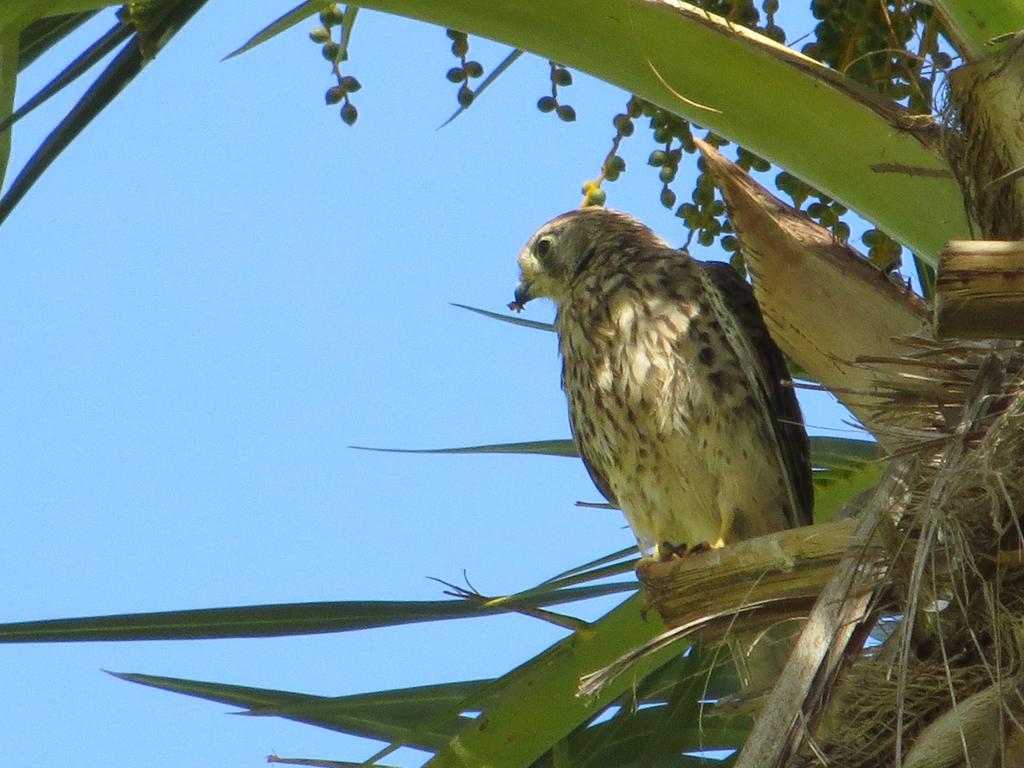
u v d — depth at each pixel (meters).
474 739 7.83
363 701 8.04
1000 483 5.96
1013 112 6.45
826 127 7.07
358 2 7.49
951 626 6.19
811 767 6.14
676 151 8.68
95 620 7.61
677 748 8.34
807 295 7.85
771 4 8.33
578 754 8.26
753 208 7.98
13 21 7.24
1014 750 5.65
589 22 7.23
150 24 7.59
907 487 6.37
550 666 7.83
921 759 5.70
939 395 6.64
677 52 7.16
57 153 7.51
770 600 6.98
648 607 7.41
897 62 8.16
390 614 7.83
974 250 5.85
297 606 7.77
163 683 7.98
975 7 6.51
